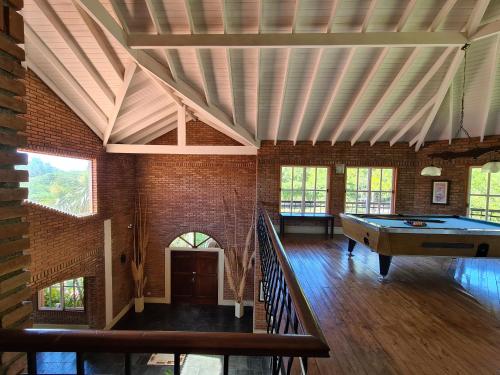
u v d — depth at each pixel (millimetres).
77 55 3990
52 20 3422
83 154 5699
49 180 5016
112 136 6512
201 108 5008
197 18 3467
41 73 4363
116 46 4023
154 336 821
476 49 4266
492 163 3461
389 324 2504
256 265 6680
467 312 2730
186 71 4531
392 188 6949
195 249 8422
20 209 1135
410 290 3271
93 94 5020
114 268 7074
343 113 5801
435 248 3344
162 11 3363
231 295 8391
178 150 6531
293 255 4828
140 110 5895
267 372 5719
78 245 5590
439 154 3787
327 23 3594
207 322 7438
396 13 3477
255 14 3436
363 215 4891
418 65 4477
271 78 4727
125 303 7730
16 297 1106
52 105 4770
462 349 2141
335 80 4801
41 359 5652
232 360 6023
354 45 3436
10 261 1079
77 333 823
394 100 5332
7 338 816
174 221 8312
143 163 8211
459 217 4750
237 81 4793
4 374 1024
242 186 8266
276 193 6965
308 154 6934
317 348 824
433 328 2439
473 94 5117
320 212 7102
